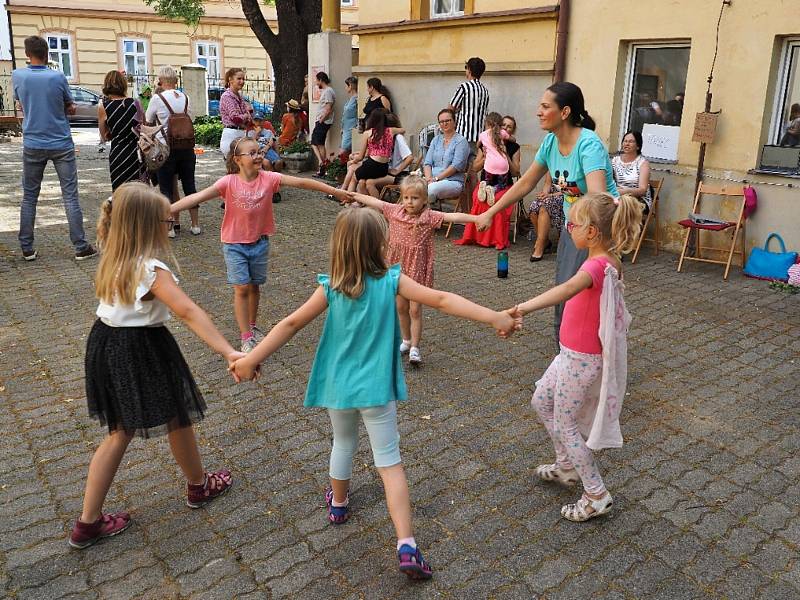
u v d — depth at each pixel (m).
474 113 9.16
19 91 7.04
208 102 25.19
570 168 4.48
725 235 7.81
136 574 2.96
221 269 7.40
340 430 3.12
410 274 4.94
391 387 2.93
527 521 3.32
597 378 3.18
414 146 11.27
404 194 4.82
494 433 4.14
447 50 10.48
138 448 3.94
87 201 10.81
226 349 2.88
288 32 16.62
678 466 3.81
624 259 8.00
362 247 2.81
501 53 9.66
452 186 8.69
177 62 30.00
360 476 3.69
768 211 7.40
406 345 5.23
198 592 2.86
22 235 7.44
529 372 5.01
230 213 5.09
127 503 3.45
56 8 27.61
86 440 4.03
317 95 13.80
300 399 4.56
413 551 2.85
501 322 2.88
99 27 28.52
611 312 3.07
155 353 3.00
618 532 3.25
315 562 3.04
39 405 4.43
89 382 3.00
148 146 8.01
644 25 8.05
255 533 3.23
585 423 3.31
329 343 2.96
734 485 3.64
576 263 4.57
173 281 2.94
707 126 7.54
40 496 3.49
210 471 3.72
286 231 9.16
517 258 8.12
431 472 3.73
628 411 4.45
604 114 8.62
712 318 6.13
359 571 2.99
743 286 7.04
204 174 13.80
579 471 3.26
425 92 10.97
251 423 4.24
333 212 10.37
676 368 5.11
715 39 7.52
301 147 14.37
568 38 8.77
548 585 2.91
